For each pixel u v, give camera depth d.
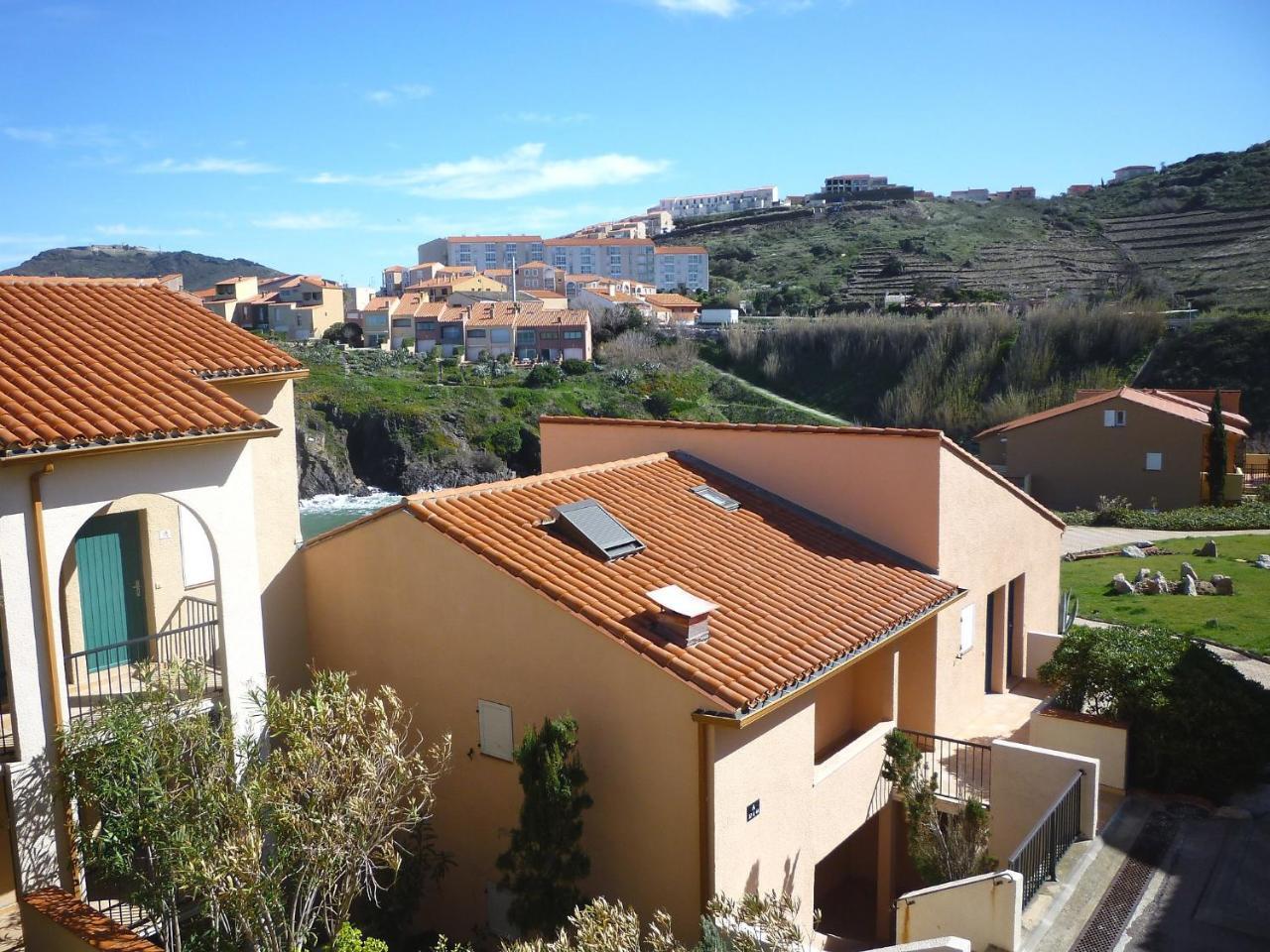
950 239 137.62
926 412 77.81
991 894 9.68
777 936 8.34
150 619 14.12
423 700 13.07
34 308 13.40
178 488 11.04
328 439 78.00
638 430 18.27
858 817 13.02
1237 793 13.17
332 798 9.28
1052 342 75.31
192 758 9.59
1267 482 46.28
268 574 14.05
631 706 10.87
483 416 80.44
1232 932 10.05
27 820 9.88
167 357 13.07
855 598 13.27
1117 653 13.98
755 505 15.96
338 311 112.50
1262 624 21.78
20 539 9.80
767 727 11.14
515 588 11.84
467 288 119.00
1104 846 11.88
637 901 11.03
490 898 12.48
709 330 101.44
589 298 111.62
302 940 9.13
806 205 190.75
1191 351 68.00
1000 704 17.30
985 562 16.81
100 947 9.05
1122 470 47.59
